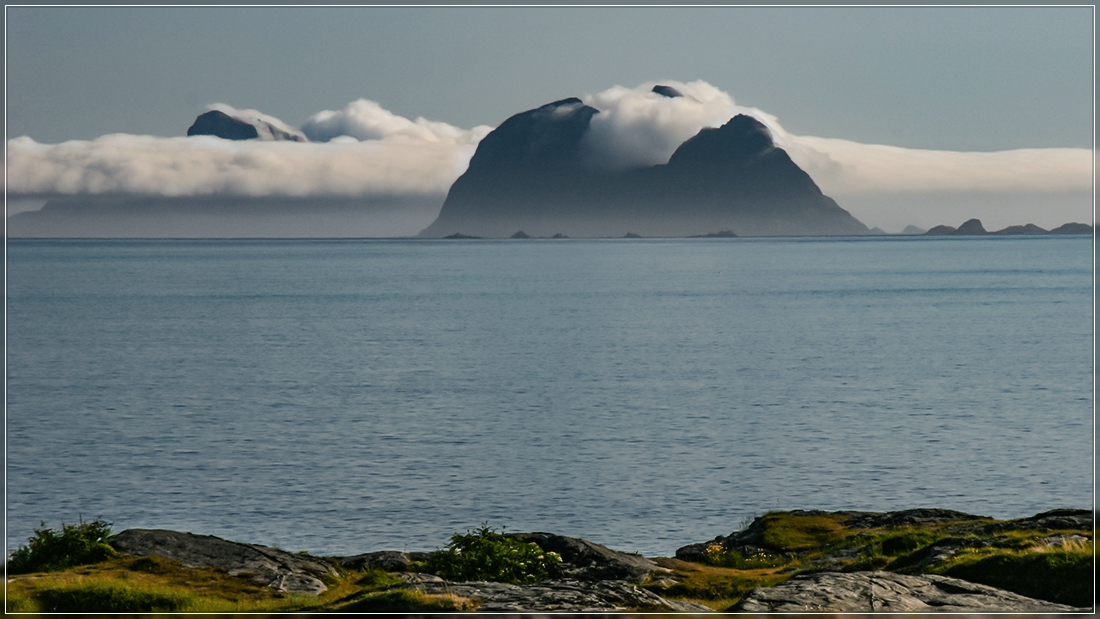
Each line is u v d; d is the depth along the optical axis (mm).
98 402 135125
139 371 166750
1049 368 168000
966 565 36281
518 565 44250
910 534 48094
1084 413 123375
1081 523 46938
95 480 88562
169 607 34312
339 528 73125
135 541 43781
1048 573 34719
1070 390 143250
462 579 43344
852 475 90500
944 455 98438
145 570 40438
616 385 150000
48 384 152375
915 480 88250
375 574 42344
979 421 118438
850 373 163375
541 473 90688
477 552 44750
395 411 126625
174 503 80500
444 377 158875
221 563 42000
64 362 178625
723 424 116875
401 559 45938
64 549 42844
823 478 89250
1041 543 40531
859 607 30656
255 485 86375
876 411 126312
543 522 74750
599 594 31797
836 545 51250
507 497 82062
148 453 100500
